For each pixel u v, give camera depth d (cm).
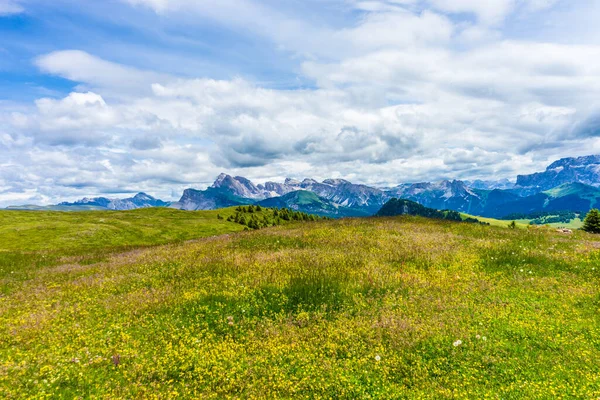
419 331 1227
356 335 1220
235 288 1669
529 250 2170
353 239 2652
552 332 1182
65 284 2011
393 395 920
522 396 871
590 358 1010
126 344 1193
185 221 10512
